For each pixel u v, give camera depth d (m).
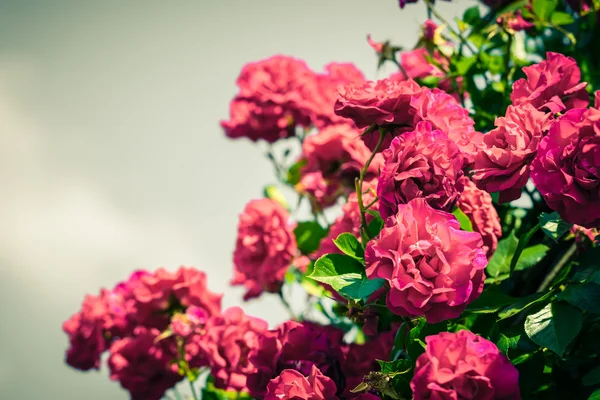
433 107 1.03
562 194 0.94
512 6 1.31
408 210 0.93
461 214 1.09
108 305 1.66
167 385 1.50
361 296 0.99
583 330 1.09
